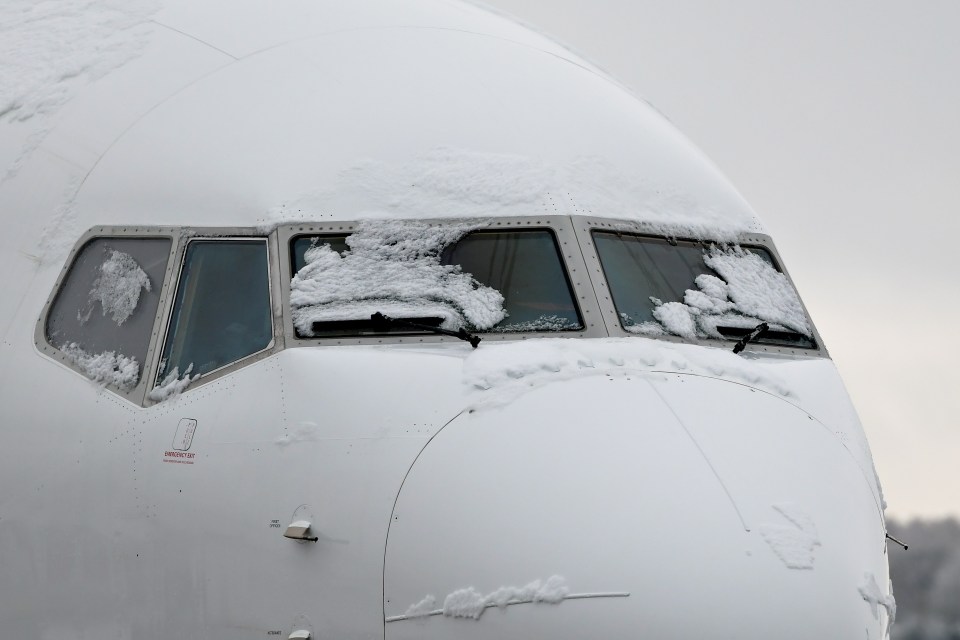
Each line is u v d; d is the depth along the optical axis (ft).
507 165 52.21
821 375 52.24
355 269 48.98
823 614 40.45
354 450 44.47
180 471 47.06
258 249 50.03
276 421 45.98
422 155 51.98
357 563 43.24
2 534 51.08
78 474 49.39
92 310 52.65
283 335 47.67
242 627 45.16
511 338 47.88
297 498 44.70
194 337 49.62
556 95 57.21
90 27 63.87
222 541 45.73
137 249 52.47
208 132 53.98
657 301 51.13
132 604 47.62
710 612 39.32
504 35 62.90
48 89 60.49
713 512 41.24
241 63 57.16
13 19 67.41
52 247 54.75
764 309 54.03
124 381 50.11
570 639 39.55
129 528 47.80
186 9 63.05
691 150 60.49
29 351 53.11
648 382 45.37
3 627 50.96
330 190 50.67
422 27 60.64
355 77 55.21
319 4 62.54
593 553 40.19
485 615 40.63
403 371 45.93
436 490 42.65
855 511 44.68
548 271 49.88
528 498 41.50
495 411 43.98
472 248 50.08
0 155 58.85
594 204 52.29
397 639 42.24
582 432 42.98
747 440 44.19
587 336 48.19
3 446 51.70
